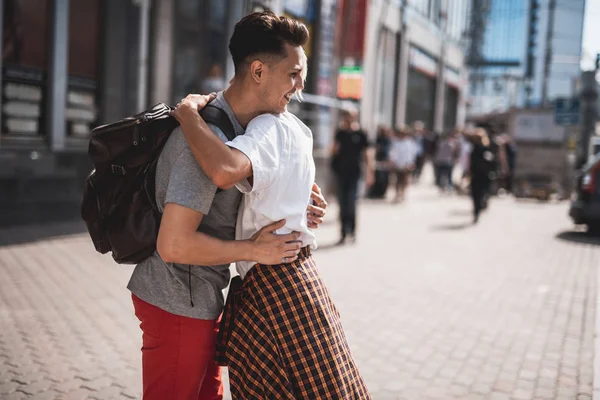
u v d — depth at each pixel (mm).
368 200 15008
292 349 1769
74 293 5180
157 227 1830
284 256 1792
